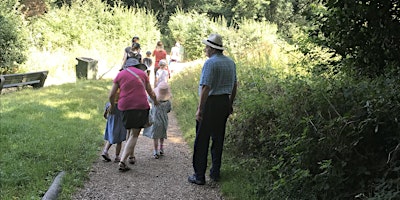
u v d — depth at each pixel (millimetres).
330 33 4418
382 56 4207
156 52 13484
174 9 36406
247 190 5016
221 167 5934
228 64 5223
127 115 5699
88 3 25156
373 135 4105
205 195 5105
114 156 6613
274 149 5422
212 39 5188
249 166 5707
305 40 5316
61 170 5434
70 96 11164
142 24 26719
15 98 10875
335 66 4953
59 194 4684
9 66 14875
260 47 12445
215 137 5414
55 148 6195
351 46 4340
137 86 5766
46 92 12094
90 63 16078
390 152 3656
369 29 4082
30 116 8383
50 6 26406
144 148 7320
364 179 4035
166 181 5562
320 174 3939
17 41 15094
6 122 7512
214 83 5164
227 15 32969
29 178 4961
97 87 13336
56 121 8141
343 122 4066
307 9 4750
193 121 9000
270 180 5000
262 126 5965
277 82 6473
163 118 6656
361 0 3902
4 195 4445
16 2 17344
